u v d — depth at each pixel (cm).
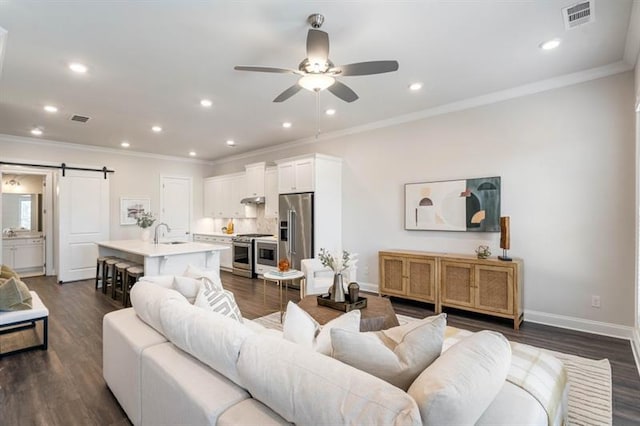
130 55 291
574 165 349
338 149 571
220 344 140
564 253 356
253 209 720
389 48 284
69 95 382
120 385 206
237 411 120
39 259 699
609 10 234
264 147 692
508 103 388
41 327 363
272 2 220
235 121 499
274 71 241
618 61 315
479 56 301
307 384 105
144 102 409
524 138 378
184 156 792
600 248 336
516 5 227
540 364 169
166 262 438
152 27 248
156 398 159
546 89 362
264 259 628
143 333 197
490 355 120
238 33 258
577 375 254
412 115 469
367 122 512
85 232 638
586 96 340
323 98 405
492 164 402
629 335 322
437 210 447
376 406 91
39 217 756
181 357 163
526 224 379
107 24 243
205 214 842
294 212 559
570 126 350
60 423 199
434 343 126
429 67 322
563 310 357
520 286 363
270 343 130
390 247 503
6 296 292
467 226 420
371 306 306
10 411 211
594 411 208
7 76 331
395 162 495
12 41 265
